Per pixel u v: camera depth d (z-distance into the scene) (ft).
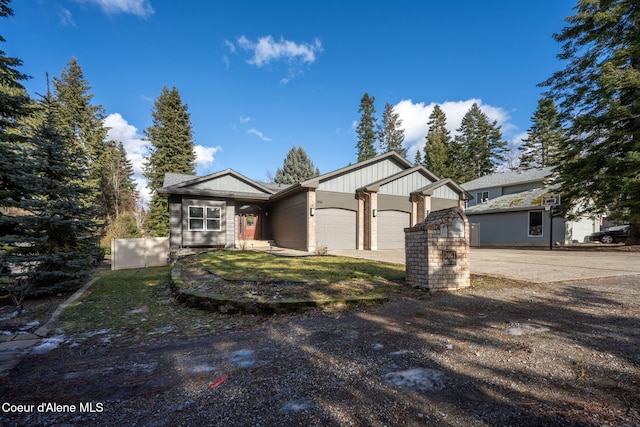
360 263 29.22
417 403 6.68
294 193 51.06
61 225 21.66
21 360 10.11
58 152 21.63
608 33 44.11
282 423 6.10
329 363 8.94
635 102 41.96
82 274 22.43
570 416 5.98
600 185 45.09
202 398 7.23
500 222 67.10
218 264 28.94
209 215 51.75
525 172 85.05
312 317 13.85
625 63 43.21
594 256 34.96
